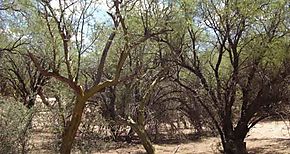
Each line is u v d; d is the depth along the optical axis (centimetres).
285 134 2470
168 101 2028
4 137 978
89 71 1656
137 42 1184
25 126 1018
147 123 1945
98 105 1559
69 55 1099
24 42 1706
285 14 1567
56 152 1145
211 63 1695
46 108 1170
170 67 1666
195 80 1780
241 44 1662
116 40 1189
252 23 1566
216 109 1661
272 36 1586
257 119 1775
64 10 1039
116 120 1505
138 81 1653
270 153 1811
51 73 1037
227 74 1738
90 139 1352
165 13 1379
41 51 1277
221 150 1811
